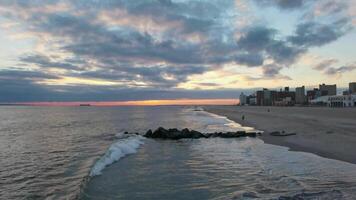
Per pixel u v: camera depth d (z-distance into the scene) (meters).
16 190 11.04
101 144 24.97
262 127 38.62
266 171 13.23
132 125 48.75
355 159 15.41
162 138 28.48
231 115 81.69
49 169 14.71
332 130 28.12
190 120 63.78
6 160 17.39
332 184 10.76
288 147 20.61
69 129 41.09
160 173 13.28
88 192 10.50
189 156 17.88
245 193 9.94
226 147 21.86
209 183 11.49
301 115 61.38
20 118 72.75
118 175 12.95
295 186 10.59
